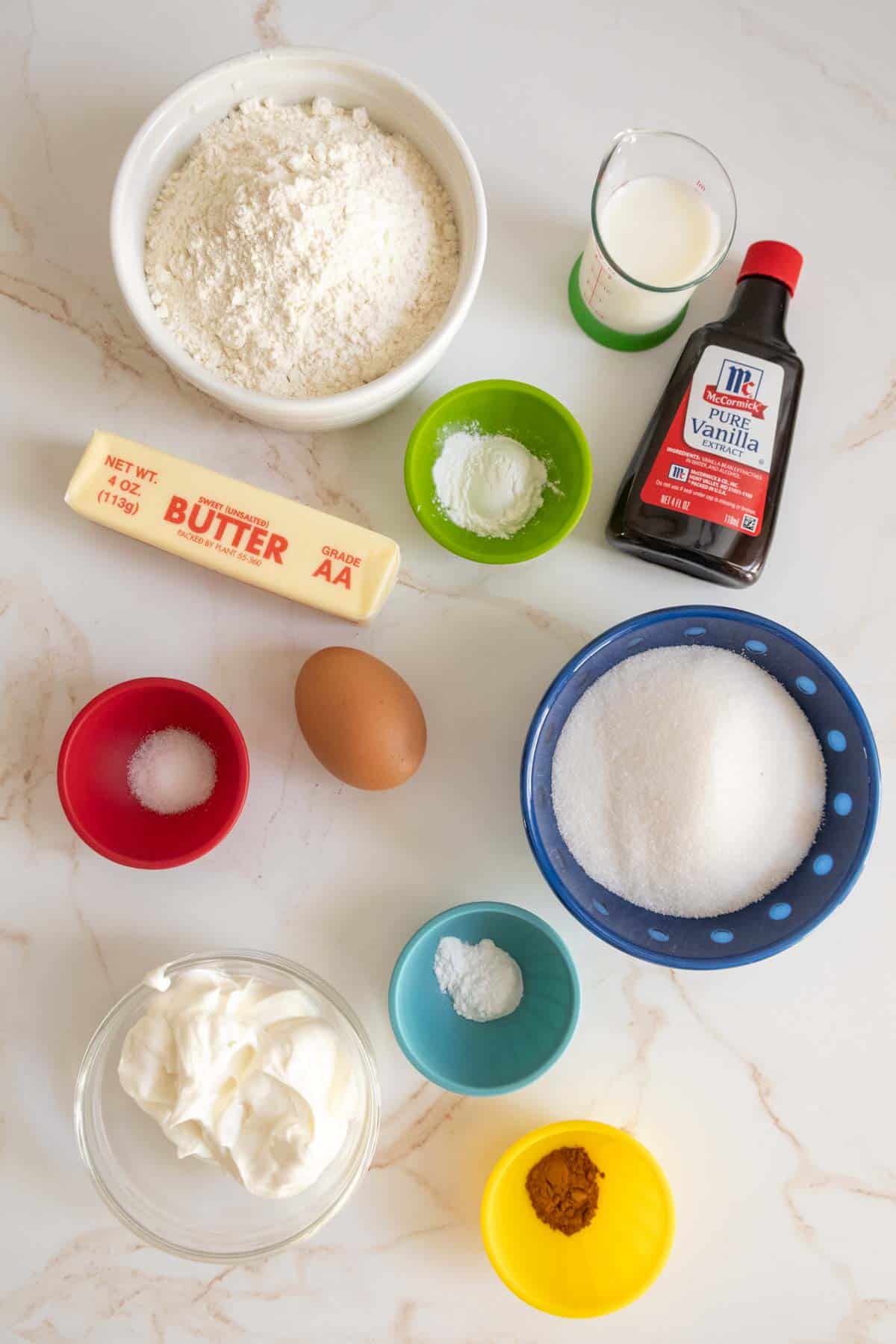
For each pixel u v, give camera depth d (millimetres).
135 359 844
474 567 848
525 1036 817
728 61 855
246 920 845
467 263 742
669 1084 848
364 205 723
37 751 846
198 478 769
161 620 848
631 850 789
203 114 754
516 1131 844
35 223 842
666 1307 850
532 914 778
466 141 851
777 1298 849
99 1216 846
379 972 844
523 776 738
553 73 851
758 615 787
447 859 848
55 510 842
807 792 790
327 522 768
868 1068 849
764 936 782
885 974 849
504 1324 847
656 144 779
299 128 758
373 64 734
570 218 853
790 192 859
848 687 748
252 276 725
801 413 854
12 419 839
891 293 857
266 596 847
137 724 824
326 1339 845
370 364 763
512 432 830
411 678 848
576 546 850
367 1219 845
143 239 762
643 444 810
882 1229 847
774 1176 849
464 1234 843
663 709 786
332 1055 774
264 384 764
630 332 827
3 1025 842
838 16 854
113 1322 843
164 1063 760
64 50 839
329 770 790
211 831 784
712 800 757
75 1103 823
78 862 844
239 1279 846
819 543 851
